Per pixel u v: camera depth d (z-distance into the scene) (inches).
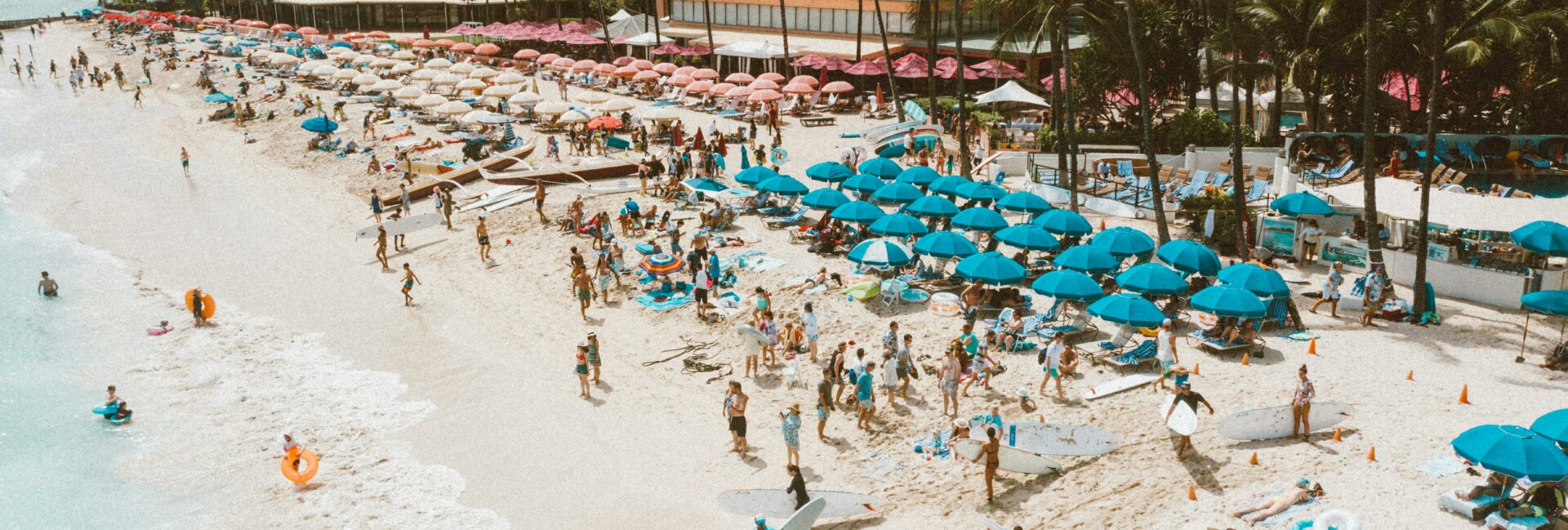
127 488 855.7
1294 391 837.8
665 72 2645.2
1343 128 1692.9
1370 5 1005.2
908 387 922.7
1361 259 1151.0
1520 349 919.0
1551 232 959.0
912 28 2390.5
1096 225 1408.7
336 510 813.2
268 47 3816.4
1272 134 1715.1
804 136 2108.8
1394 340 952.3
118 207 1865.2
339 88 2942.9
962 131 1612.9
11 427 967.0
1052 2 1369.3
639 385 1018.7
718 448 882.8
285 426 965.2
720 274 1273.4
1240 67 1608.0
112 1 6063.0
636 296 1264.8
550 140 1980.8
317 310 1304.1
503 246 1524.4
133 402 1027.3
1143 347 910.4
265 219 1771.7
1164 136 1753.2
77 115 2822.3
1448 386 835.4
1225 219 1246.3
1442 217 1037.2
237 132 2524.6
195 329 1237.1
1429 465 690.2
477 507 808.9
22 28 5506.9
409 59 3102.9
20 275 1460.4
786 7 2805.1
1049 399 866.8
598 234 1417.3
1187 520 666.2
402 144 2169.0
